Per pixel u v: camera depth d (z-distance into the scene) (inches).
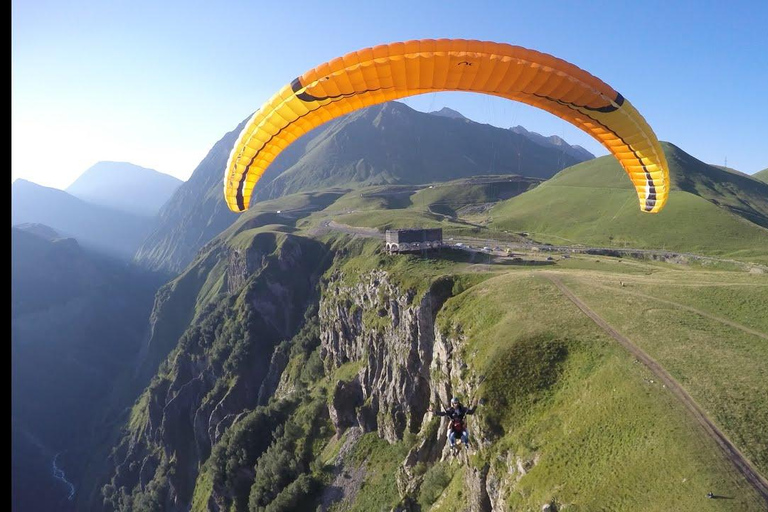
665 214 4677.7
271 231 6412.4
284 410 3390.7
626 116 908.6
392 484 2164.1
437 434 1911.9
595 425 1164.5
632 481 975.0
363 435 2583.7
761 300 1614.2
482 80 853.8
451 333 1937.7
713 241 3998.5
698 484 907.4
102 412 7342.5
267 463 2869.1
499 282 2060.8
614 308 1658.5
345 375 2950.3
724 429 1022.4
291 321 5054.1
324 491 2449.6
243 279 5994.1
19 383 7460.6
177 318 7731.3
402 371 2308.1
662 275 2219.5
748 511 837.8
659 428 1055.6
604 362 1352.1
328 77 821.9
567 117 999.0
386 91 887.7
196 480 4146.2
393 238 3063.5
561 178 7849.4
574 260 2797.7
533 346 1512.1
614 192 5930.1
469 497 1422.2
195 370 5383.9
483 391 1470.2
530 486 1131.9
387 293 2637.8
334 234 5556.1
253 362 4731.8
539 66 805.9
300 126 960.9
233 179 1006.4
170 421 4783.5
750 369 1214.3
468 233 4402.1
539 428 1283.2
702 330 1460.4
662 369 1262.3
